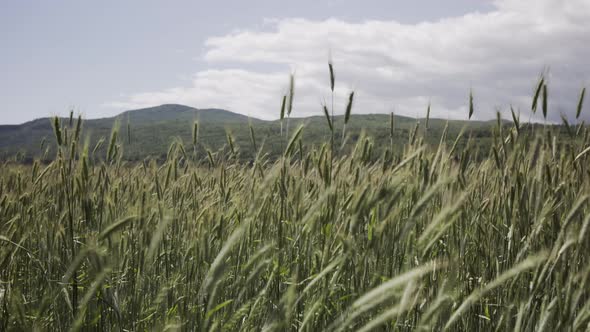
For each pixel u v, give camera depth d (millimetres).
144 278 2117
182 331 1948
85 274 1993
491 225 2131
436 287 1914
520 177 2029
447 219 1885
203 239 2053
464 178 2078
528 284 1921
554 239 1994
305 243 2102
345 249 1825
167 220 1613
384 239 1874
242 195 2307
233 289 2018
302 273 2051
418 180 2039
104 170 2281
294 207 2150
